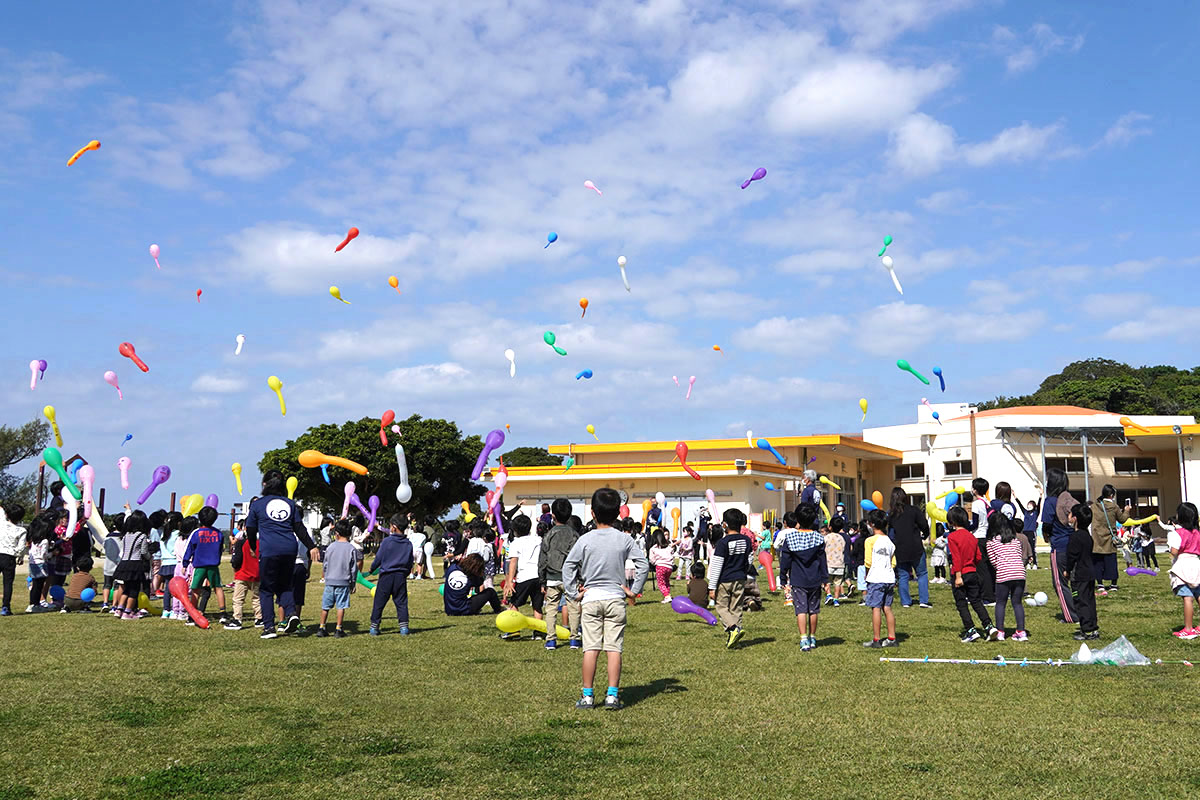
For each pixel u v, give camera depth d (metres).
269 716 6.14
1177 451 38.59
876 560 9.30
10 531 12.94
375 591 10.73
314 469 38.66
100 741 5.46
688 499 32.22
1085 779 4.57
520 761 5.00
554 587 9.58
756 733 5.60
